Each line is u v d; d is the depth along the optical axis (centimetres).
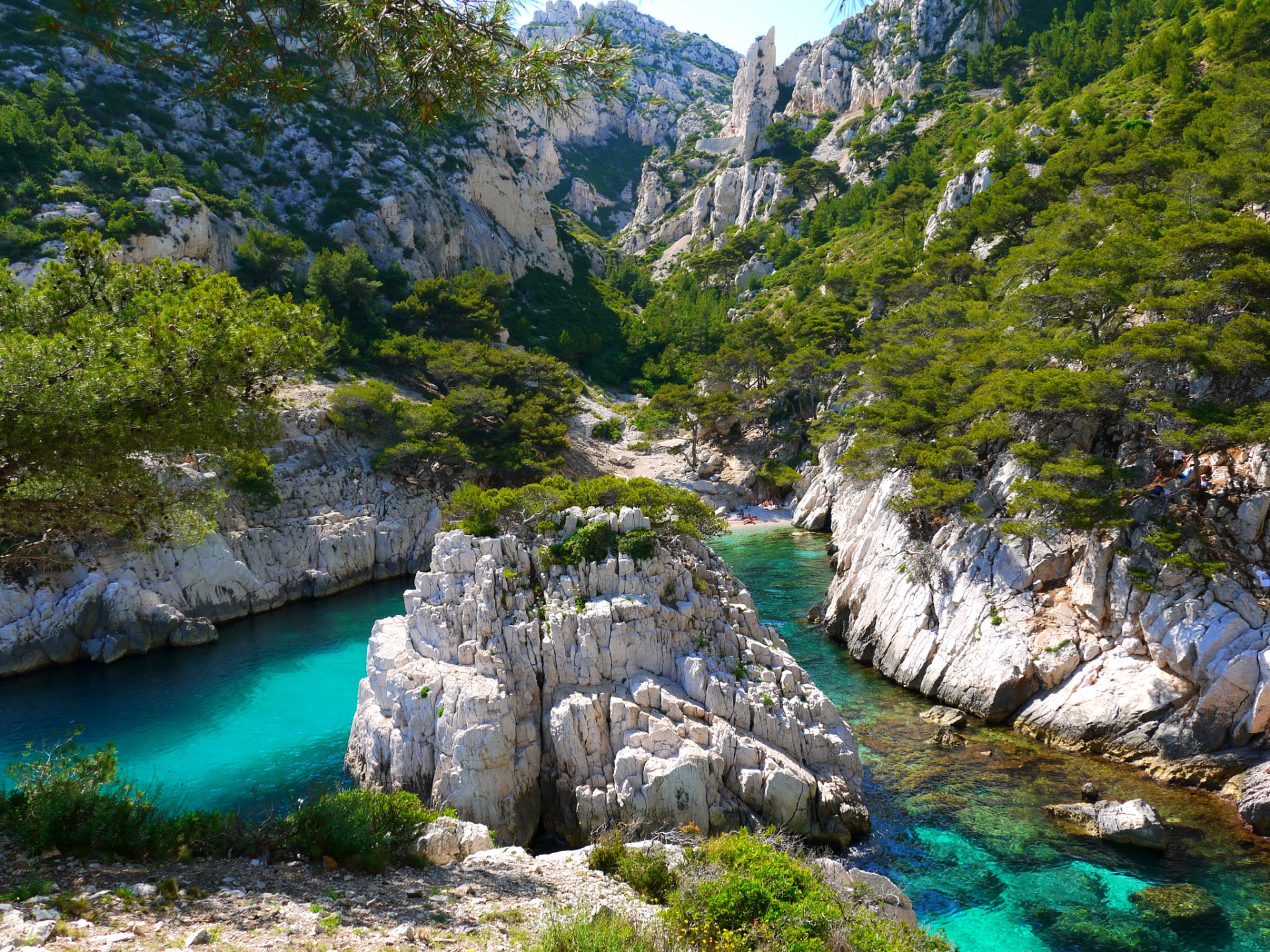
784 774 2747
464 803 2753
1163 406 3719
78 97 9831
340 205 11562
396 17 1055
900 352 7406
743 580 6544
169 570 5797
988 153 11456
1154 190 6894
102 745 3928
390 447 8000
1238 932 2238
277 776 3550
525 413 9319
